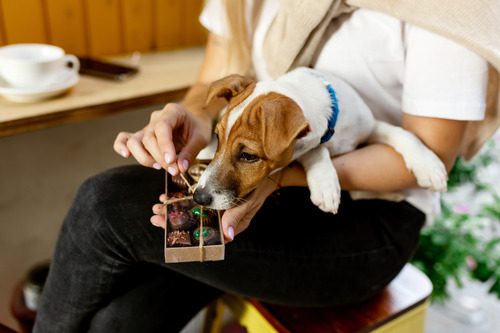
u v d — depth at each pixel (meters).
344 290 0.96
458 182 1.76
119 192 0.86
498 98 0.90
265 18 1.07
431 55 0.85
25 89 1.21
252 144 0.76
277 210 0.95
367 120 0.95
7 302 1.58
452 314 1.71
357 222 0.97
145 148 0.84
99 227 0.84
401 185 0.93
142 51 1.71
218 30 1.19
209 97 0.86
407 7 0.84
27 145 1.55
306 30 0.94
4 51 1.24
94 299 0.89
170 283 0.98
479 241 1.68
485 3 0.80
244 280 0.91
